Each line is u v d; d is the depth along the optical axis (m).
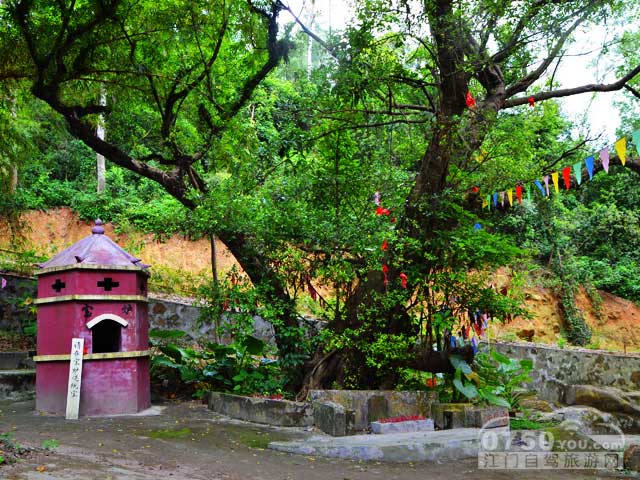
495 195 10.17
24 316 14.24
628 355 16.59
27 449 6.10
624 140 6.88
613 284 24.09
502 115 13.27
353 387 9.96
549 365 14.59
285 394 10.03
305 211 10.04
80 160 23.88
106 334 9.86
